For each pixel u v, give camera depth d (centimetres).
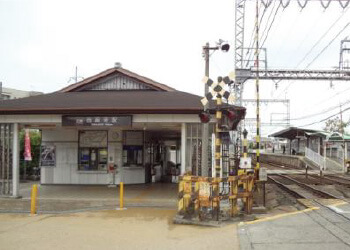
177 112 1489
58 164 2061
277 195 1814
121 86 1934
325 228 927
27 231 1013
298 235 864
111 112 1513
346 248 750
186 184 1105
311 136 4634
